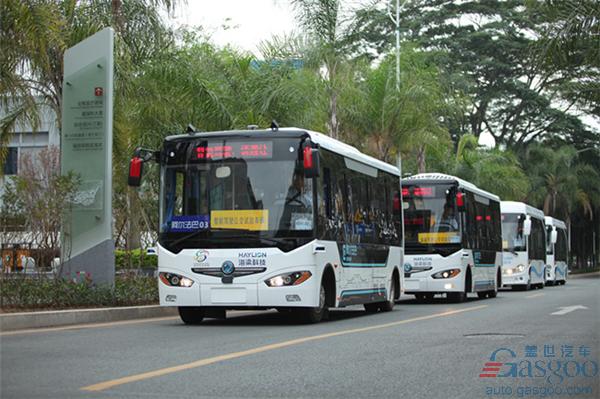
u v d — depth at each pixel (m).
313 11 32.31
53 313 16.06
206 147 17.22
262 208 16.80
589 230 98.88
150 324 16.95
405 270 27.31
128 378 8.87
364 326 16.39
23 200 19.41
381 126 36.84
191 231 16.95
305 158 16.36
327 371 9.66
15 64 20.98
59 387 8.27
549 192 77.25
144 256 31.25
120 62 24.02
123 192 27.67
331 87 32.59
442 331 15.06
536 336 14.13
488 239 31.58
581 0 26.69
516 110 73.38
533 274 42.66
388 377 9.28
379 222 21.72
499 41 69.06
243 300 16.64
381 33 57.88
